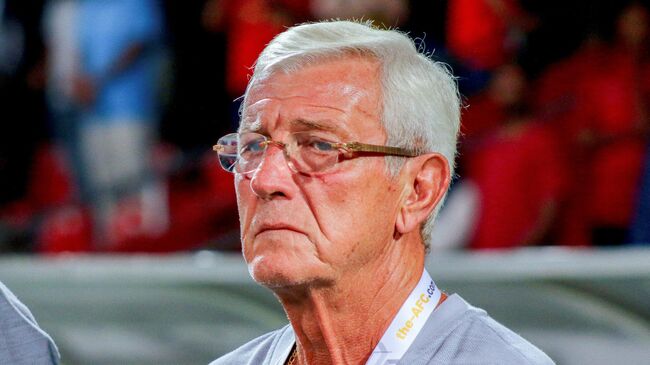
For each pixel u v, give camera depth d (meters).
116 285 9.28
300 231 4.30
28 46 14.45
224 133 13.34
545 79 11.41
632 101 11.06
